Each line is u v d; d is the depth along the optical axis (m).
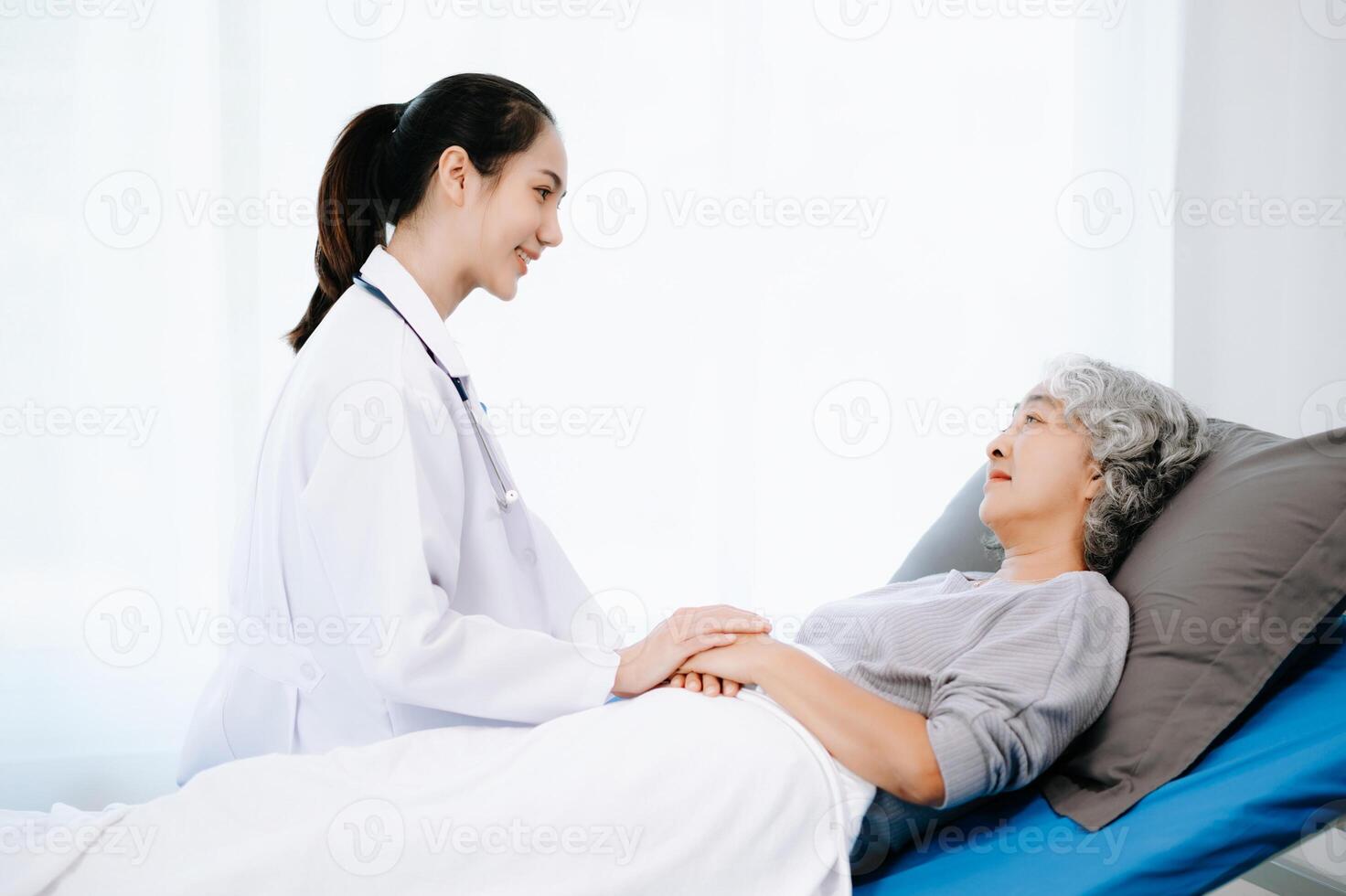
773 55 2.48
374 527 1.19
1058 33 2.59
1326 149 2.54
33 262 2.07
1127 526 1.30
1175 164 2.59
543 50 2.33
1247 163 2.59
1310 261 2.58
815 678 1.11
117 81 2.09
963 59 2.56
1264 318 2.62
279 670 1.30
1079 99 2.60
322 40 2.19
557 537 2.43
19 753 2.12
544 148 1.34
